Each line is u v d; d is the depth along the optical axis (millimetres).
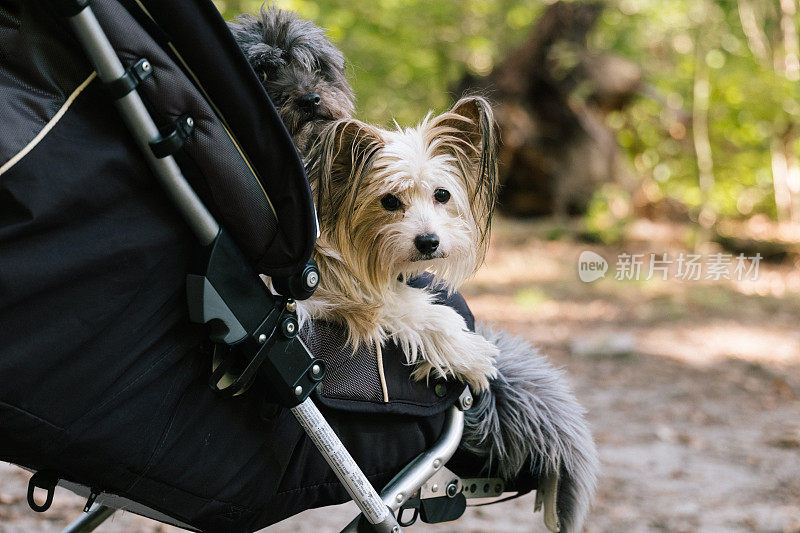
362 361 1846
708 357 8180
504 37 16688
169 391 1621
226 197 1585
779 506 4520
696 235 13141
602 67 13844
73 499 3963
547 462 2070
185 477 1660
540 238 13438
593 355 8016
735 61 14633
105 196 1463
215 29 1532
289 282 1682
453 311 2049
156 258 1543
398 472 1923
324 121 2740
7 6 1390
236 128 1604
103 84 1439
